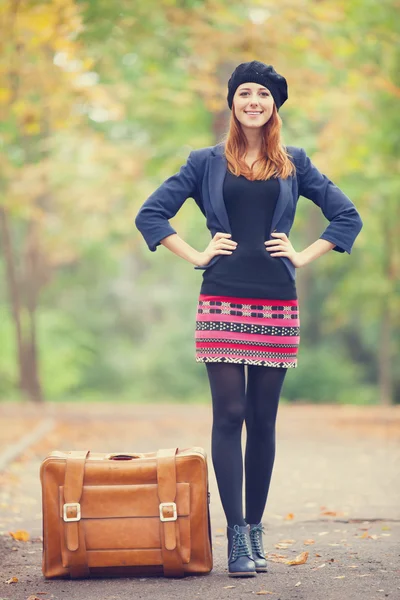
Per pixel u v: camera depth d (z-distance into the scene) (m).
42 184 22.58
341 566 6.03
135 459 5.86
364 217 25.50
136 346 45.28
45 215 26.73
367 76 17.06
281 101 5.90
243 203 5.81
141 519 5.76
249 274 5.79
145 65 17.34
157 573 5.83
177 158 21.53
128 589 5.48
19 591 5.49
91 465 5.83
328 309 31.23
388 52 18.66
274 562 6.26
